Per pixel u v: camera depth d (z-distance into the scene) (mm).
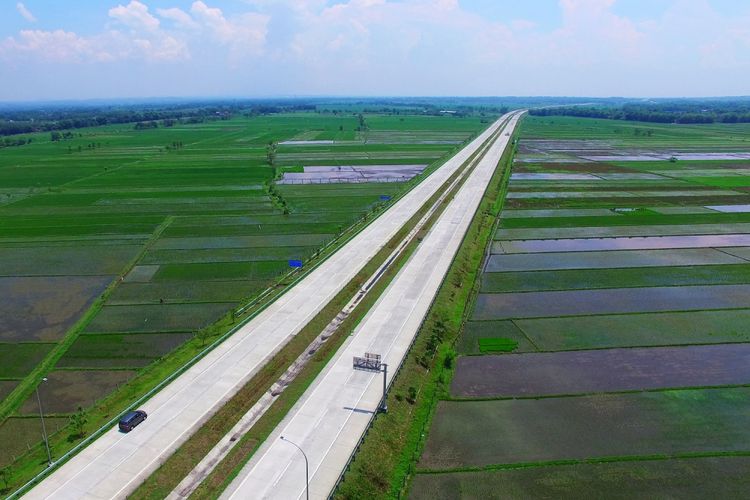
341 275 73500
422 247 86688
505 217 109812
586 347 57250
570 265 82062
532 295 70938
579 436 43000
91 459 38406
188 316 63125
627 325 62312
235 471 37125
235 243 90688
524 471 39219
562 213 112688
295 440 40312
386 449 40562
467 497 36875
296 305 63719
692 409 46500
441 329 58750
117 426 42125
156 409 44062
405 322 59781
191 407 44375
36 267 79250
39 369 52000
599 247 90688
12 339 58031
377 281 72062
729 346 57469
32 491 35344
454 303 67500
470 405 47031
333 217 107250
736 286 73625
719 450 41469
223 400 45312
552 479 38469
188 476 37188
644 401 47656
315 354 52875
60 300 67812
